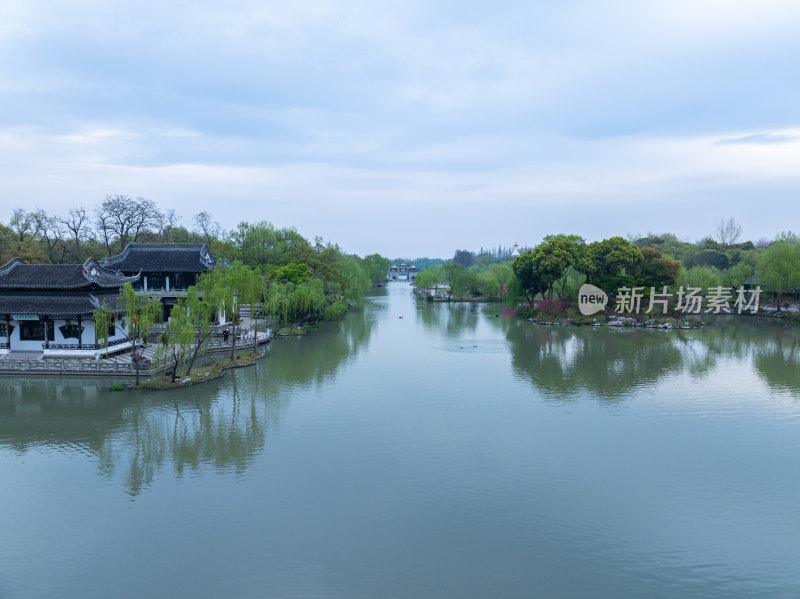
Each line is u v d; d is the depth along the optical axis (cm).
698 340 7919
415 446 3575
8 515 2639
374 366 6053
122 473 3127
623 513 2717
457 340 8050
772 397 4750
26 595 2053
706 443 3650
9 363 5134
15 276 5650
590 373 5722
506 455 3434
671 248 16775
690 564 2298
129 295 4962
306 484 3006
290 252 11988
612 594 2097
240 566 2248
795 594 2100
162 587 2109
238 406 4428
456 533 2523
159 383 4922
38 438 3675
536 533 2530
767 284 11238
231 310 5962
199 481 3030
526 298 11794
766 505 2802
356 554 2347
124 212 11125
